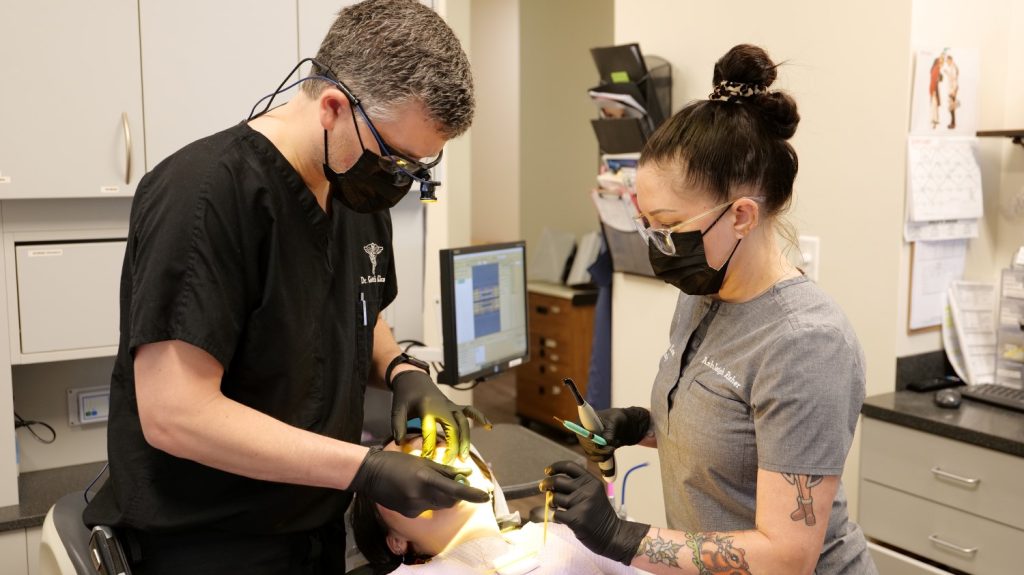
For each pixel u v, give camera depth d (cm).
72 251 206
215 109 216
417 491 113
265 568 131
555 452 208
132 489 124
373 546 150
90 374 234
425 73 111
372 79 111
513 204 680
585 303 466
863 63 240
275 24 221
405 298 253
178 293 113
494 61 680
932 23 234
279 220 123
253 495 127
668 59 299
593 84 537
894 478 229
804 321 112
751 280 120
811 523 108
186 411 112
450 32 116
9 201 200
